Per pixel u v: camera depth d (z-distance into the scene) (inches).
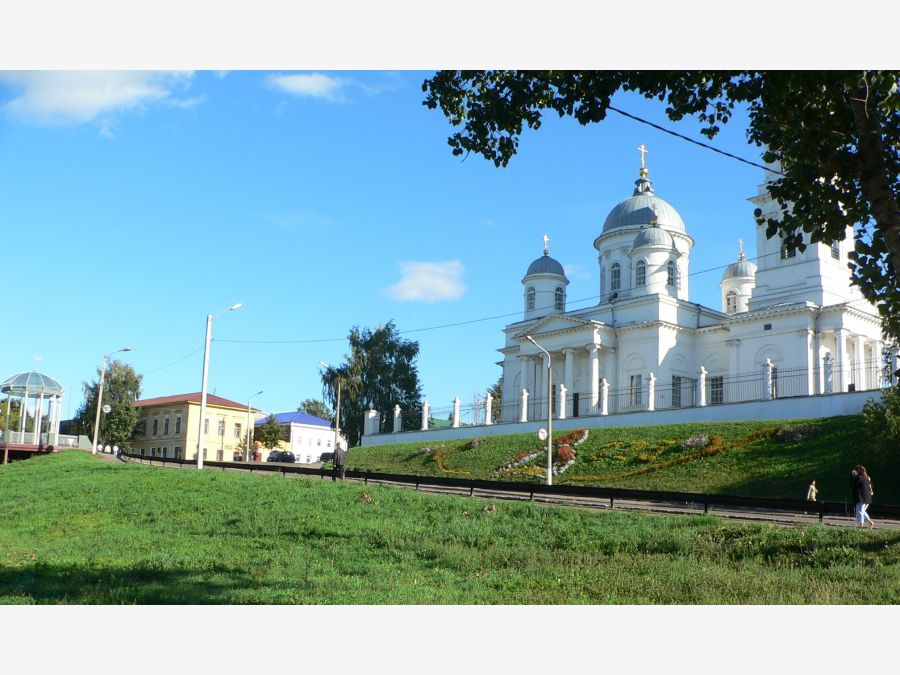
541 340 2527.1
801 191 583.2
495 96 596.4
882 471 1298.0
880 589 567.5
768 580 615.5
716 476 1481.3
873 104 531.5
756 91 566.6
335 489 1183.6
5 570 691.4
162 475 1477.6
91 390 3634.4
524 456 1883.6
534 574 685.3
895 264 521.3
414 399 3294.8
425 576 691.4
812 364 2011.6
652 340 2303.2
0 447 2468.0
